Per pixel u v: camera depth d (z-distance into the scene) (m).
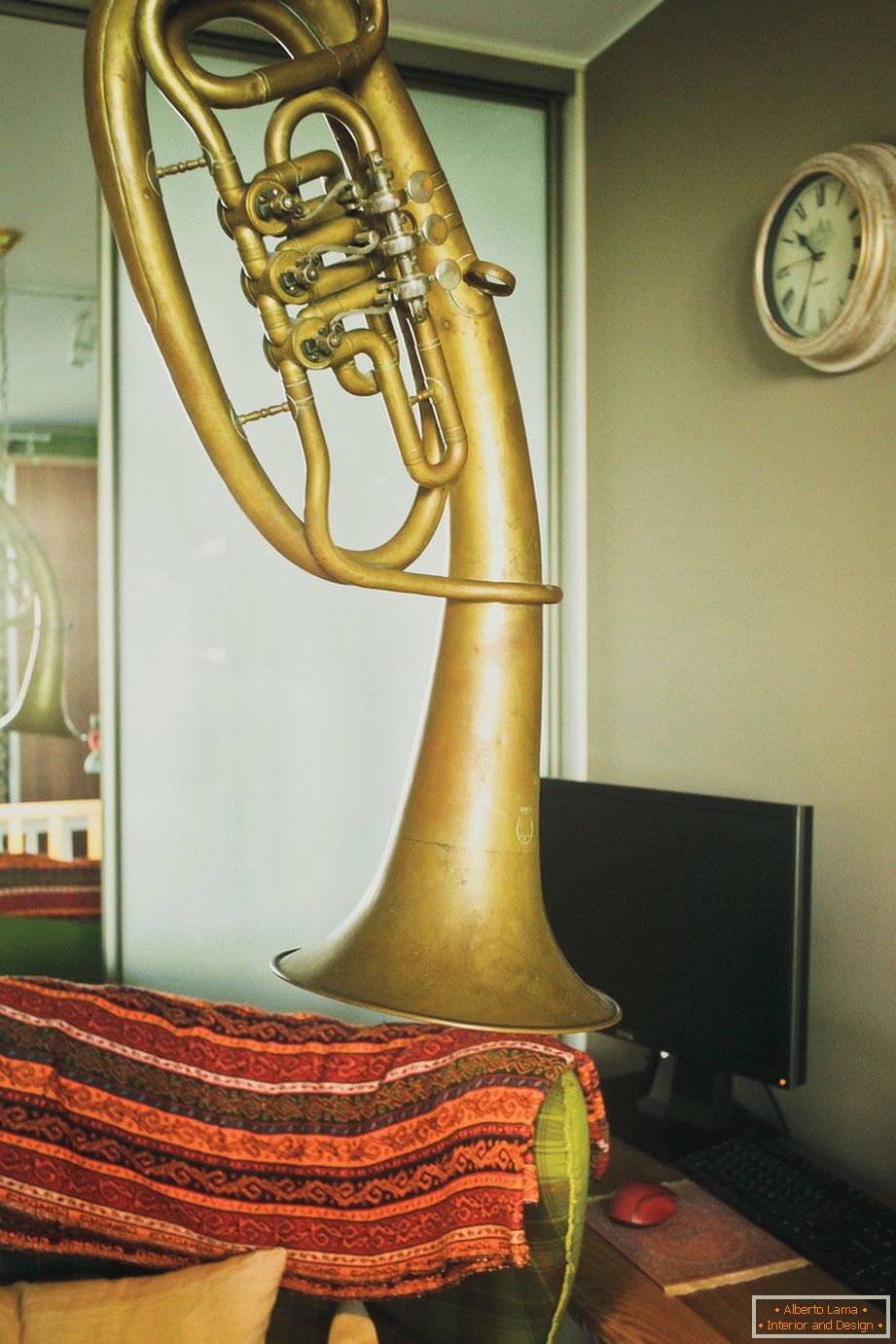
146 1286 1.19
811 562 1.65
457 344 0.44
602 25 2.10
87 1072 1.28
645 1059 2.08
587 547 2.26
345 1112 1.25
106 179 0.43
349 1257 1.21
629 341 2.10
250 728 2.07
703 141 1.89
